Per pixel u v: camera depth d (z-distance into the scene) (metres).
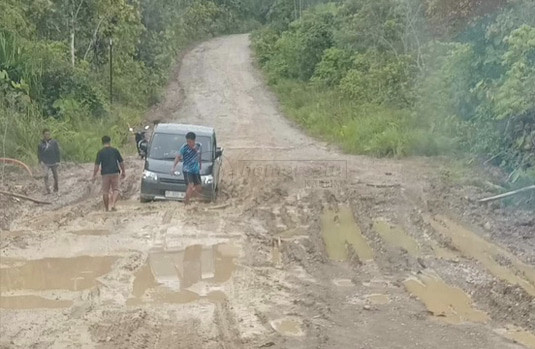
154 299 9.47
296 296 9.64
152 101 41.91
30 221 14.22
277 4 62.78
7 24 26.56
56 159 17.61
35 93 26.95
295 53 46.66
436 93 26.66
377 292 9.91
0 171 19.95
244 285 10.11
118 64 39.28
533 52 19.27
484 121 22.03
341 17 43.62
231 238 12.95
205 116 37.62
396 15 36.03
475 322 8.73
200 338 7.96
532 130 18.91
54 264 11.13
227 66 54.94
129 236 13.00
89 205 15.95
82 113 28.55
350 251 12.22
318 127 33.06
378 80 34.12
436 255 12.10
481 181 18.94
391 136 25.84
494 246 12.79
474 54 24.14
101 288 9.91
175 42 59.38
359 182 19.47
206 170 16.77
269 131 33.38
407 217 15.20
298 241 12.81
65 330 8.18
